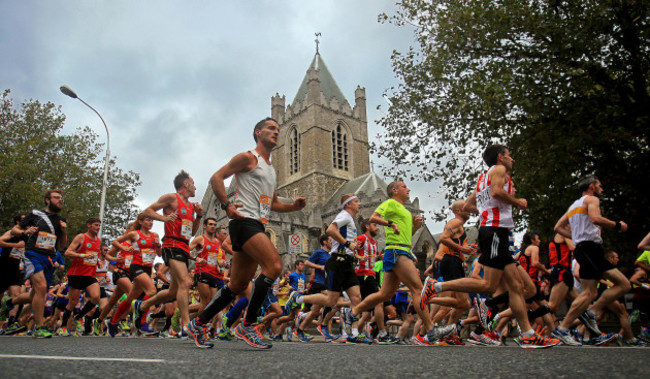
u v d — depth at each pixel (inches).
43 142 1349.7
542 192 595.5
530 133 593.3
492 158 231.8
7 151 1323.8
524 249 376.2
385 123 728.3
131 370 106.6
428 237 2054.6
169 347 205.8
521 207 217.2
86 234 394.3
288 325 452.8
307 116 2955.2
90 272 390.9
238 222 189.3
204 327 202.1
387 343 361.1
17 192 1227.2
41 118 1390.3
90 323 447.8
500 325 321.1
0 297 370.3
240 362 128.2
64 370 103.5
